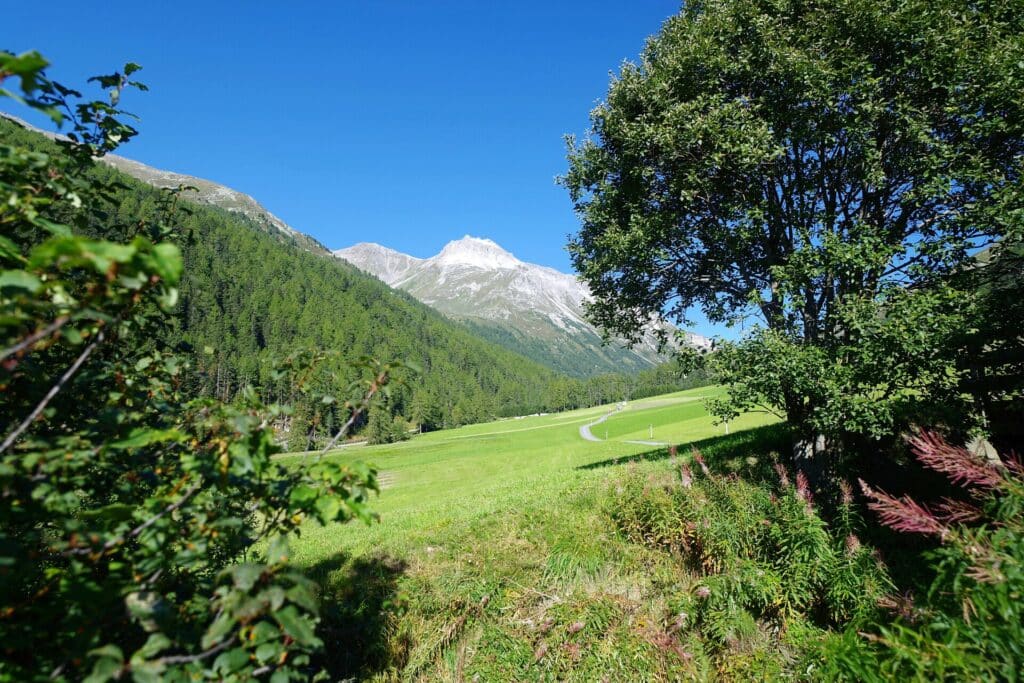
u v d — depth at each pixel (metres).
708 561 7.62
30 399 2.83
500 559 8.80
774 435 17.22
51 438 2.52
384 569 8.70
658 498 9.34
